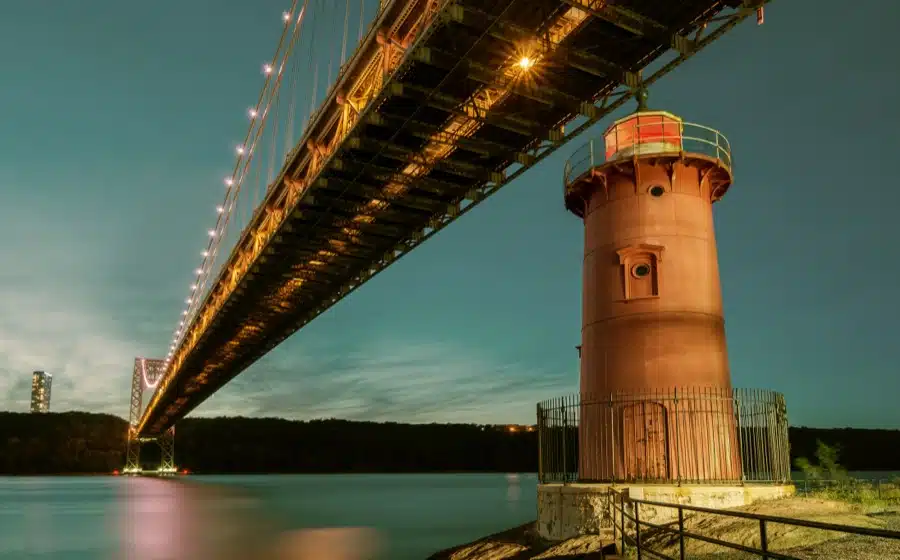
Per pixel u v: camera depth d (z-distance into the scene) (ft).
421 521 195.00
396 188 94.43
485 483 555.69
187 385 299.17
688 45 60.90
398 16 71.72
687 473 67.31
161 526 185.16
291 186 106.73
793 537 47.50
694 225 74.64
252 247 134.92
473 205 92.07
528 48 63.21
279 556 123.54
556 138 76.95
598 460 72.49
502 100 73.82
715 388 70.64
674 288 72.59
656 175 75.31
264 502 291.38
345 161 87.15
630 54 66.18
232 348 207.72
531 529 77.25
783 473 65.46
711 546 48.85
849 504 57.72
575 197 82.17
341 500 306.55
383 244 114.62
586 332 77.46
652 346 71.61
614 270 75.31
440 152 85.51
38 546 144.36
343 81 83.82
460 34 63.46
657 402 69.56
